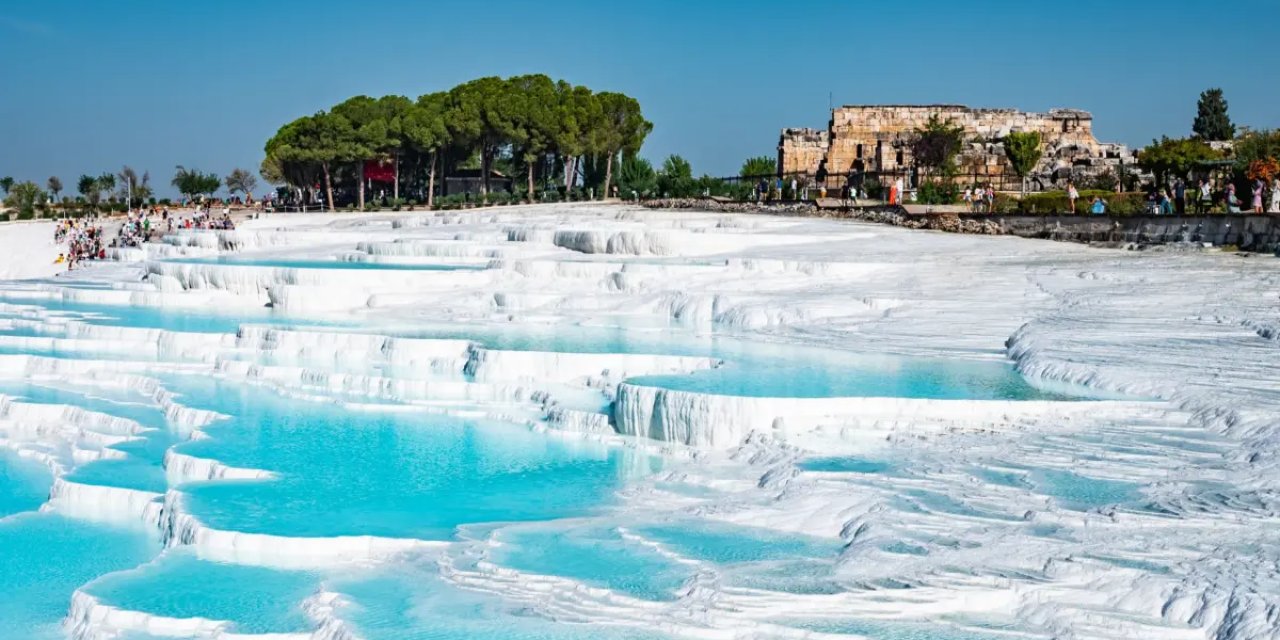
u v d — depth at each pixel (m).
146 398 25.58
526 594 13.95
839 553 14.60
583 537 15.70
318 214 75.12
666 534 15.61
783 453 18.33
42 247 64.56
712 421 19.67
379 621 13.42
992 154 65.75
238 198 108.69
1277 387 19.55
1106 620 12.28
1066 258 35.50
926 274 33.69
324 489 18.33
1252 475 15.91
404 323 31.05
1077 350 23.08
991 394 20.44
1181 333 24.50
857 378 21.95
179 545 16.41
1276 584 12.38
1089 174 61.16
